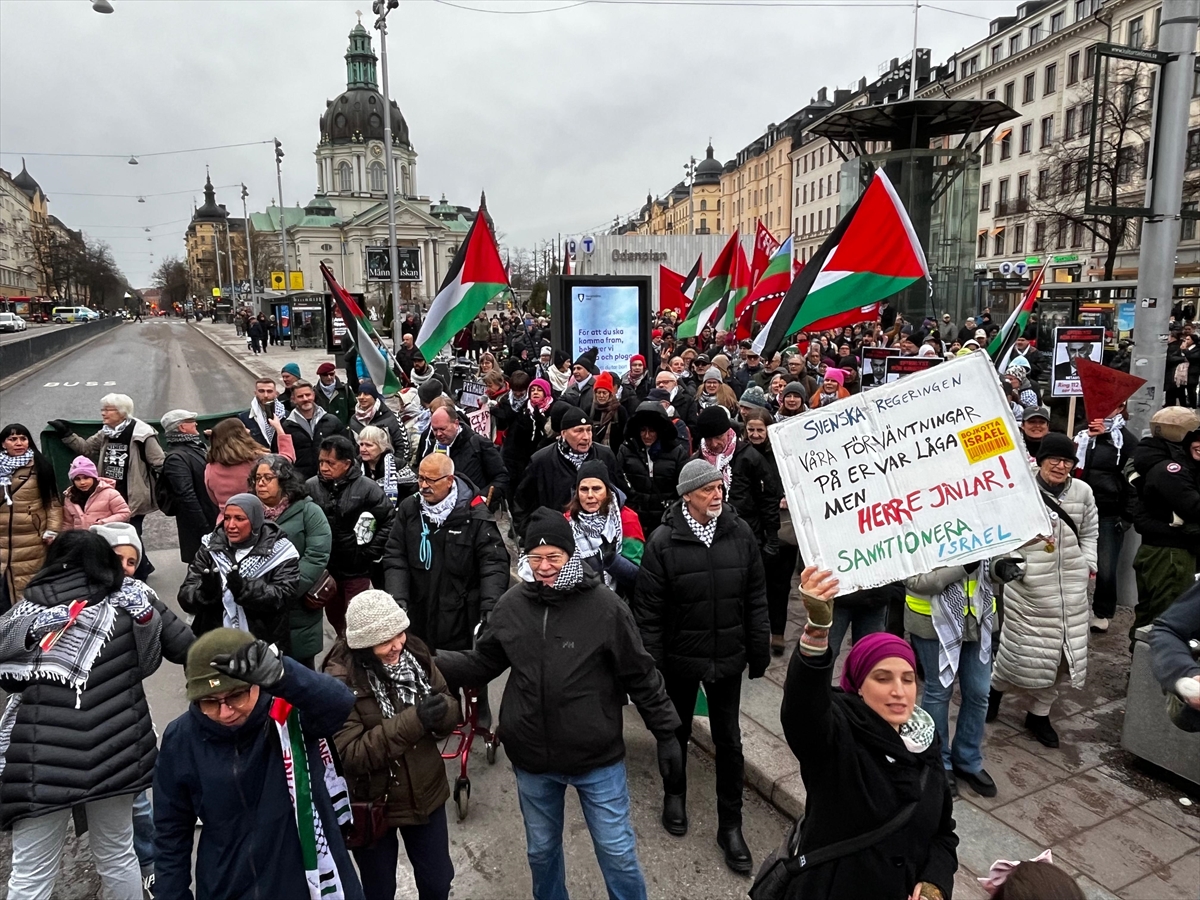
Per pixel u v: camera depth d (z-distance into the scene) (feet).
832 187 212.23
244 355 107.96
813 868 7.52
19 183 398.62
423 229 306.14
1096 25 138.51
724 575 12.29
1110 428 21.99
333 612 17.63
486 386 30.86
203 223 413.18
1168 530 16.48
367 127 323.37
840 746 7.34
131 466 22.47
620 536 15.23
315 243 309.63
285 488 14.96
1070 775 13.98
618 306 38.14
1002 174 168.25
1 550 17.39
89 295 394.73
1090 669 17.98
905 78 188.03
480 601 14.47
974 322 61.46
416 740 9.39
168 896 8.10
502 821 13.67
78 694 9.89
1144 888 11.23
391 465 21.04
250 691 7.89
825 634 7.23
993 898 6.11
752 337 40.06
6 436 17.53
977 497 8.68
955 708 16.43
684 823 13.14
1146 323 20.77
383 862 10.08
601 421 25.63
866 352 32.37
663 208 362.53
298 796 8.14
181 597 13.74
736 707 12.49
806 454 9.09
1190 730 9.23
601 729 10.04
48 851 9.93
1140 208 20.39
